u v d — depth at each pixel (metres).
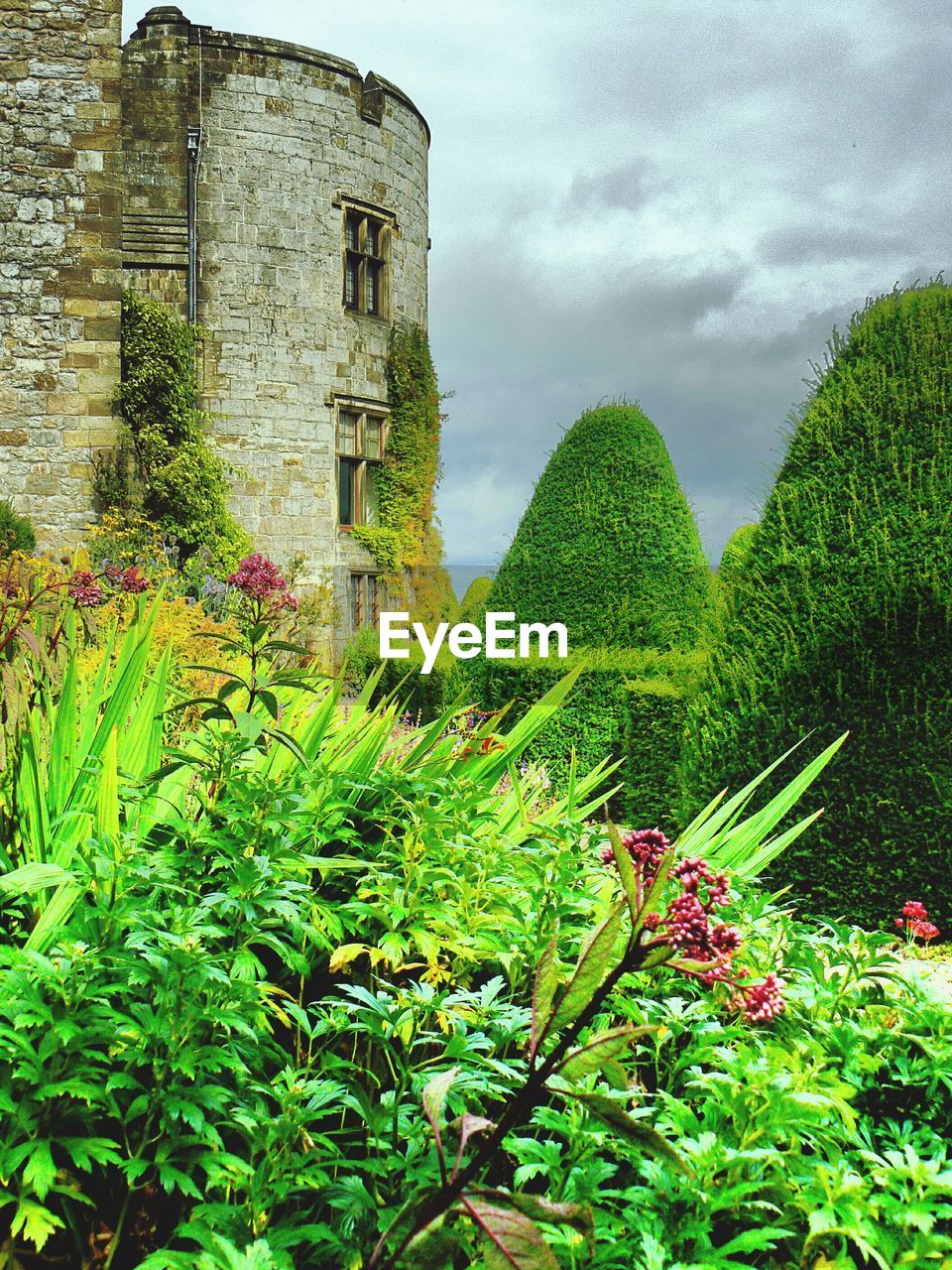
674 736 7.31
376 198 18.08
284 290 16.81
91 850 1.91
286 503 16.84
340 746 2.85
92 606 4.04
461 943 2.04
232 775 2.19
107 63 13.47
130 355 14.84
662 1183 1.61
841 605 5.41
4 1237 1.63
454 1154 1.68
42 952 1.89
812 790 5.38
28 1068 1.52
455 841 2.33
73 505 13.53
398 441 18.70
